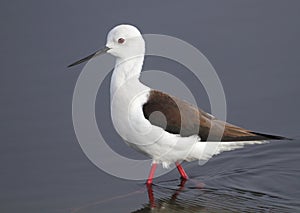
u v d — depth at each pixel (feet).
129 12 55.98
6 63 51.06
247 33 53.67
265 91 48.32
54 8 56.70
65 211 36.22
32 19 55.52
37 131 44.50
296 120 45.70
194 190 38.88
